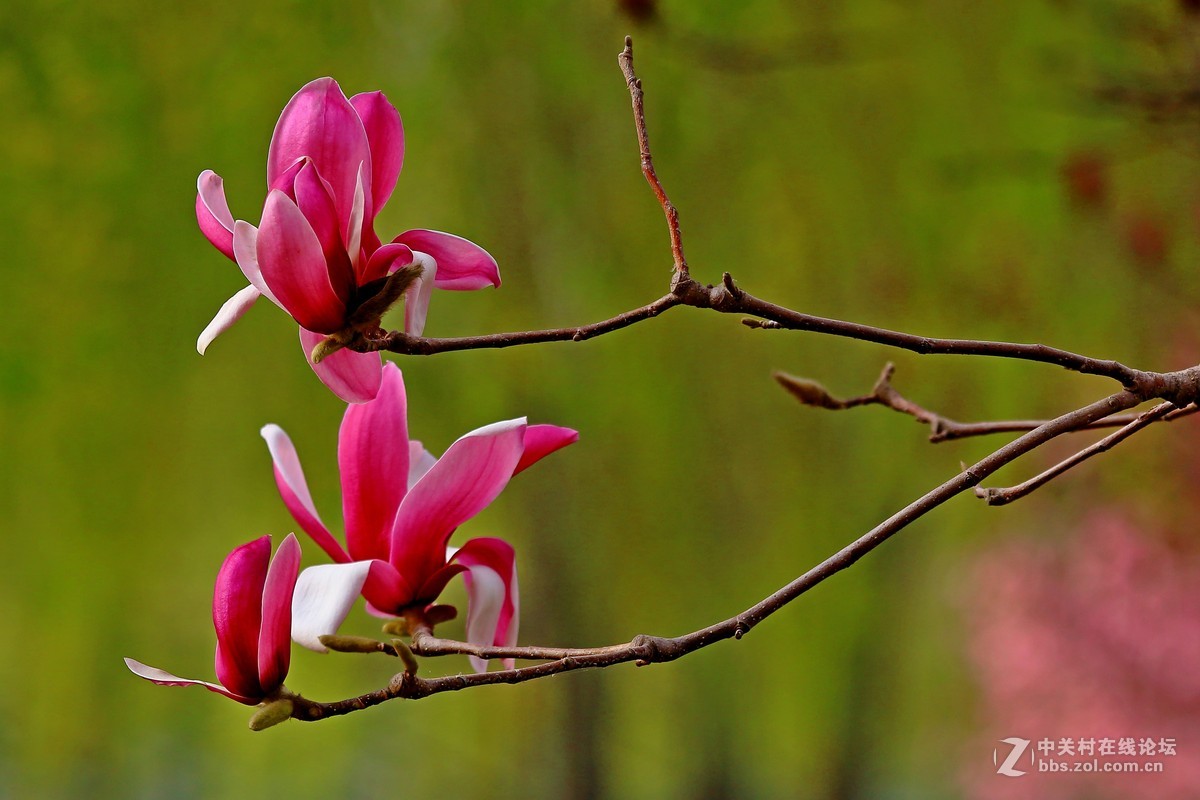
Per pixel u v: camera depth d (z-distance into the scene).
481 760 16.59
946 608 13.85
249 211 9.80
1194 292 8.38
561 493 12.42
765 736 16.00
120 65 9.52
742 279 11.17
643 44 10.10
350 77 10.11
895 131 10.38
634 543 12.49
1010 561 12.35
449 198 10.88
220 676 3.29
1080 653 11.87
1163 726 11.56
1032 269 10.16
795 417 12.19
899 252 10.66
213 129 9.76
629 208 11.00
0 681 12.73
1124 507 11.33
